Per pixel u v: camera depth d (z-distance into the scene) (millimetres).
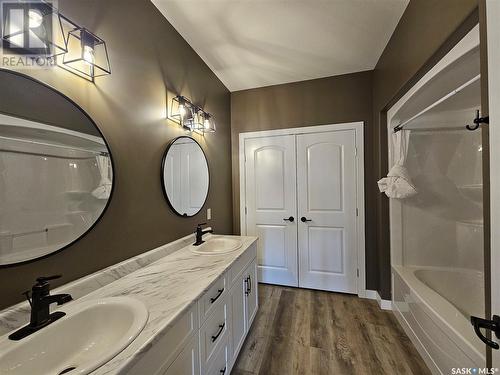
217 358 1247
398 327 1956
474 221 1947
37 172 869
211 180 2412
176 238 1781
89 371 570
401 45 1673
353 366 1542
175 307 892
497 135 625
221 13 1643
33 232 851
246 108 2949
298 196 2764
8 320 760
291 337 1842
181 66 1884
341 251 2621
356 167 2547
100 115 1146
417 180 2154
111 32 1222
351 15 1663
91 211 1073
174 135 1773
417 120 2117
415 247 2158
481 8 705
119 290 1049
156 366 765
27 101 844
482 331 1024
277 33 1866
